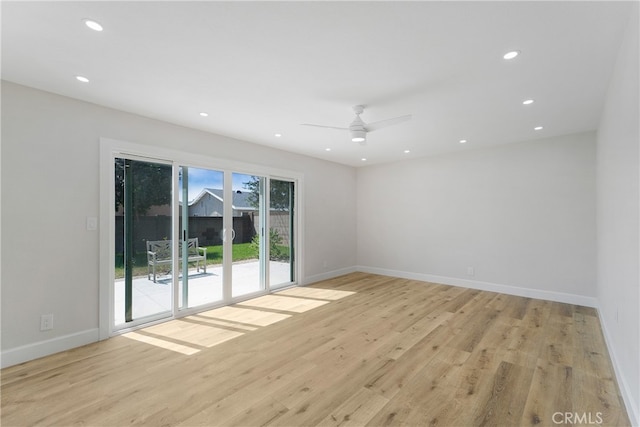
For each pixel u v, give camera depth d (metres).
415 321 3.53
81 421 1.83
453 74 2.43
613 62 2.23
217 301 4.14
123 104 3.04
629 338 1.95
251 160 4.56
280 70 2.37
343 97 2.88
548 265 4.39
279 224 5.11
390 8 1.66
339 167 6.21
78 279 2.90
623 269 2.15
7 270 2.52
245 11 1.68
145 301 3.49
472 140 4.48
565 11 1.68
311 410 1.94
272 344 2.92
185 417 1.87
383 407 1.97
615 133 2.39
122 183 3.31
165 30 1.86
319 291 4.93
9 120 2.54
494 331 3.22
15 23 1.77
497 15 1.71
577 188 4.17
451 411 1.93
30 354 2.61
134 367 2.49
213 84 2.61
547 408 1.95
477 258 5.04
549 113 3.33
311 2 1.61
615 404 1.99
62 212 2.81
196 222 3.97
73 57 2.17
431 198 5.57
